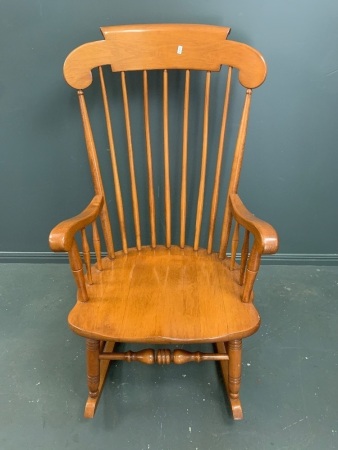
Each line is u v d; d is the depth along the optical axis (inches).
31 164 57.6
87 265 40.2
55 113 53.8
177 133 53.8
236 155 42.5
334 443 40.9
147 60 42.0
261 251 32.7
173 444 41.2
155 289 40.0
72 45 49.4
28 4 47.1
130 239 62.4
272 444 41.0
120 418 43.7
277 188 58.6
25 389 46.6
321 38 48.5
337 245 63.3
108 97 51.9
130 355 40.7
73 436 42.1
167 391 46.6
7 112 53.9
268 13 47.2
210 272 42.8
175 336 34.3
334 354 50.6
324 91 51.6
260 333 53.5
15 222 62.5
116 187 45.4
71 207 60.9
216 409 44.5
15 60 50.4
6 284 62.0
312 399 45.3
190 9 47.1
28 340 52.8
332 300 58.6
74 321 35.9
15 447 41.1
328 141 55.0
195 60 41.8
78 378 48.0
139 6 47.0
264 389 46.4
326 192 58.8
